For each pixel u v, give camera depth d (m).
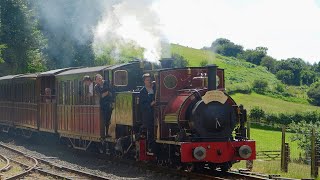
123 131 17.56
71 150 21.80
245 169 16.22
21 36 43.12
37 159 18.44
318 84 103.88
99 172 15.60
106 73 18.11
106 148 19.17
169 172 14.92
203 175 13.59
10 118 29.36
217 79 15.84
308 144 26.84
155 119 15.53
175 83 15.39
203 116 14.07
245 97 87.12
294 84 123.69
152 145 15.88
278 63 131.62
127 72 17.95
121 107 17.09
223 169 15.16
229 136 14.44
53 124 22.97
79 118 20.27
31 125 25.73
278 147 37.69
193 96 14.41
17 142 26.47
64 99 21.84
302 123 30.42
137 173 15.50
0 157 19.45
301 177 15.59
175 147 14.86
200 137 14.14
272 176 14.21
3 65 42.97
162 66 17.06
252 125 60.47
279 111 69.00
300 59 135.88
